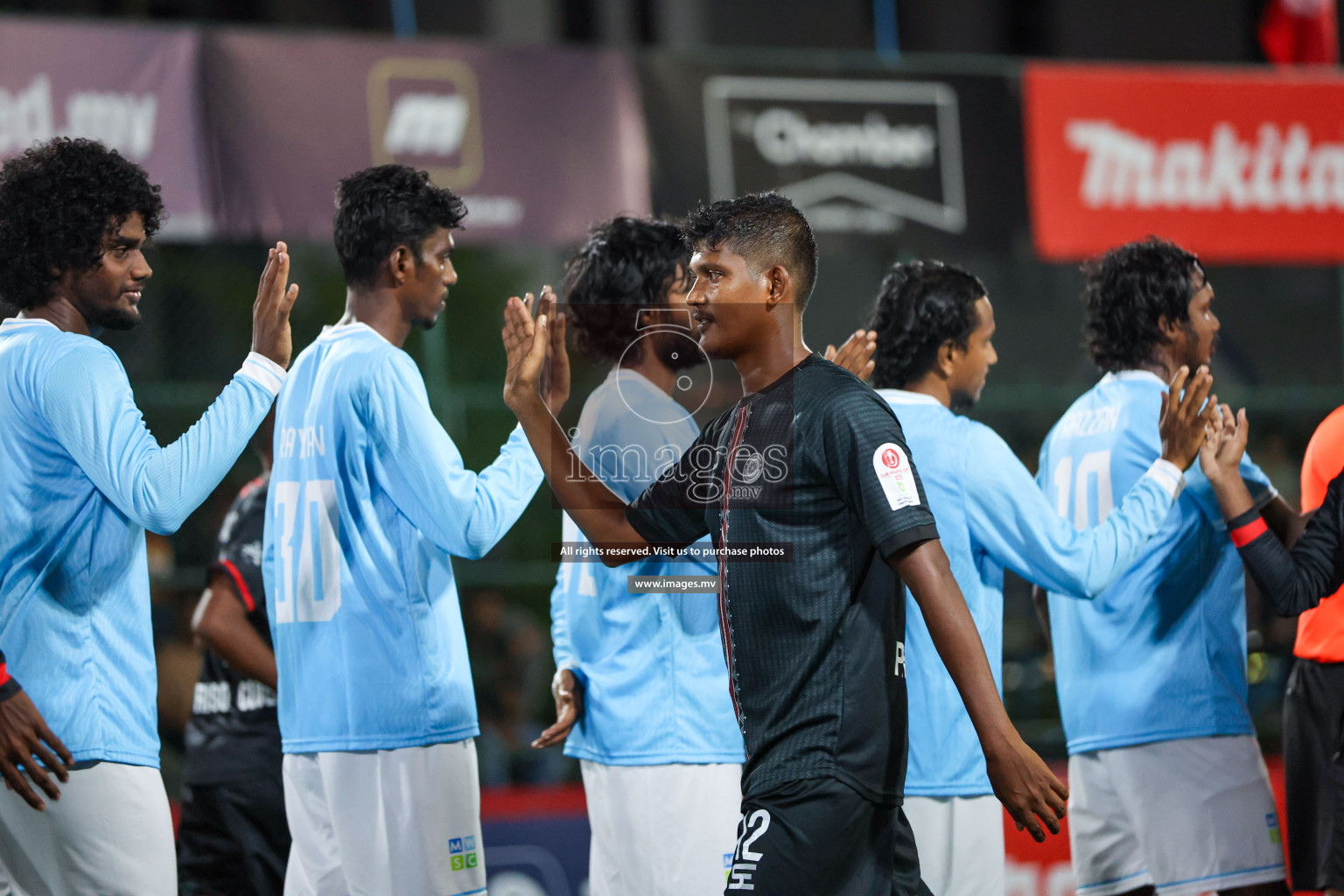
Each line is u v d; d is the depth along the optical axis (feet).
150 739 29.04
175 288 84.28
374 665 30.40
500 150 66.85
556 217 67.36
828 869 24.22
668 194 68.85
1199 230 74.74
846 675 24.77
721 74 70.08
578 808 59.21
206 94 62.69
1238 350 109.19
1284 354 111.65
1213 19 108.68
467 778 30.91
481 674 73.05
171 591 64.34
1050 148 73.61
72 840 27.55
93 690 28.07
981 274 108.37
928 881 32.17
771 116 70.44
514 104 67.15
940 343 35.24
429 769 30.32
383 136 65.05
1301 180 75.92
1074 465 37.83
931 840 32.24
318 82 64.34
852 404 24.91
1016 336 108.58
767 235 26.50
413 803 30.12
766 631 25.25
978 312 35.45
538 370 28.78
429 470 30.07
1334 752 36.32
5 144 59.31
